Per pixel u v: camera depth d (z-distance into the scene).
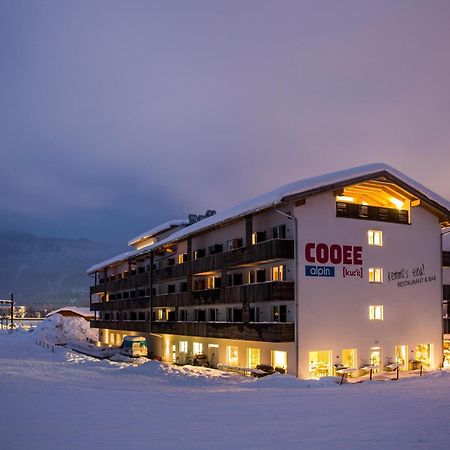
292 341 30.95
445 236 42.97
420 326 35.69
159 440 10.73
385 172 33.75
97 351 57.97
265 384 24.52
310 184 31.56
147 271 54.78
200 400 17.42
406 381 23.45
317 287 31.91
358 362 32.59
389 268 34.97
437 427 11.32
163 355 51.34
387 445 9.73
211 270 39.41
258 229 35.94
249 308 34.09
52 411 14.85
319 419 13.06
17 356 40.72
